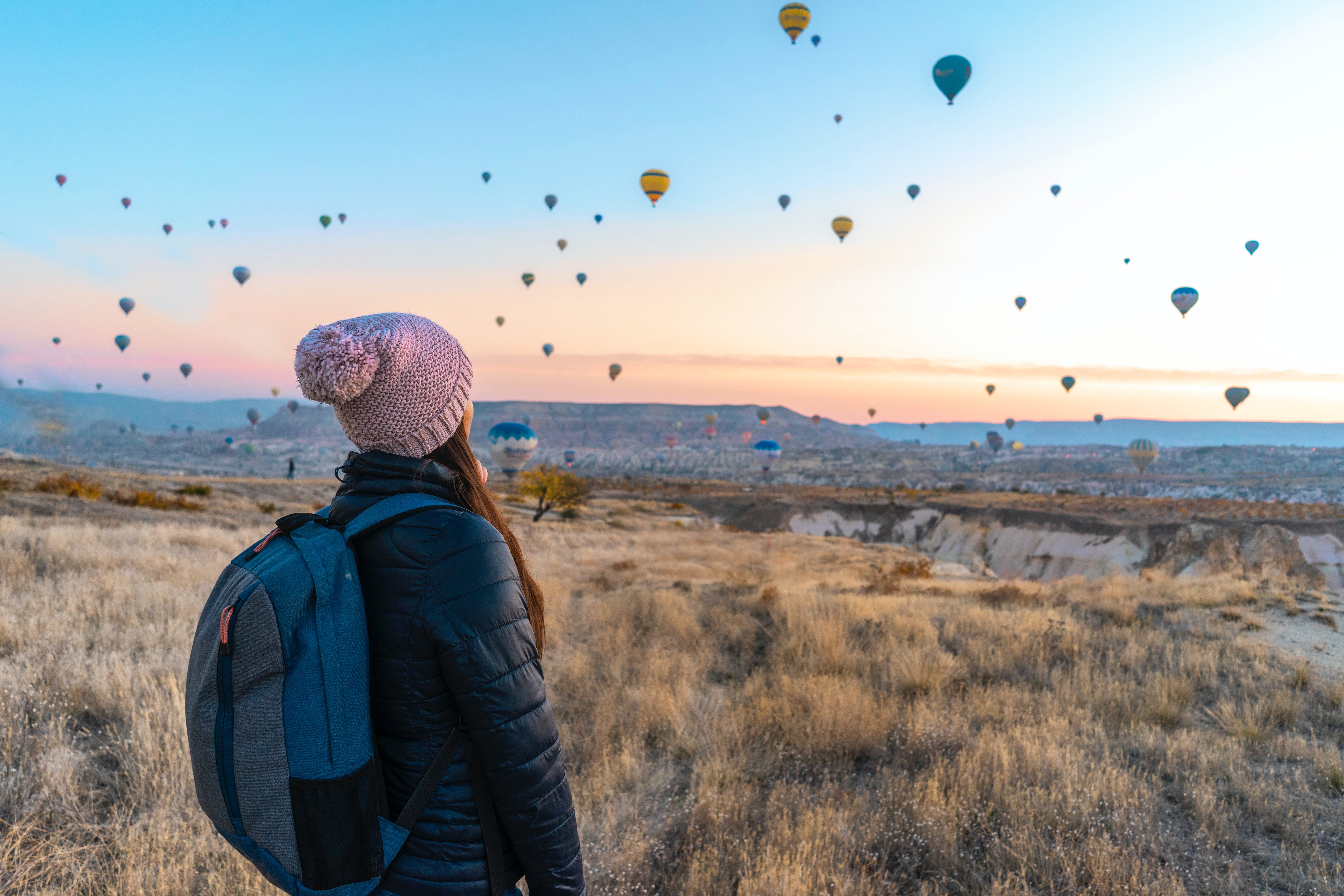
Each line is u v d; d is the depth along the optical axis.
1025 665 6.91
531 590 1.43
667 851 3.54
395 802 1.15
